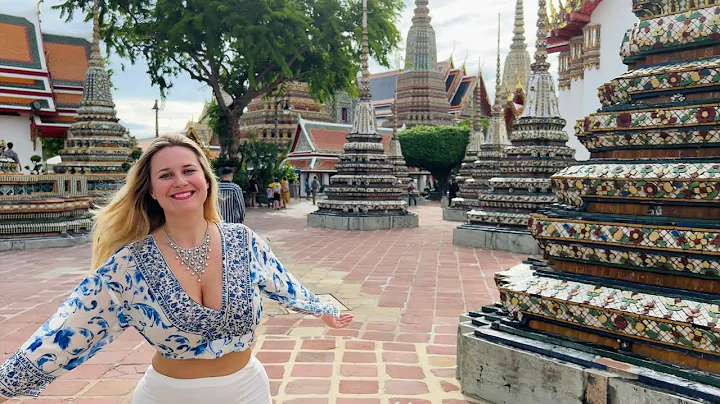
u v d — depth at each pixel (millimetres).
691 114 3492
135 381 4453
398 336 5617
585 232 3725
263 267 2357
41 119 29359
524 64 35406
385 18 24578
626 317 3367
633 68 4188
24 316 6441
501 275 4383
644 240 3430
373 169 17094
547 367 3566
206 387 2100
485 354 3945
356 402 4020
